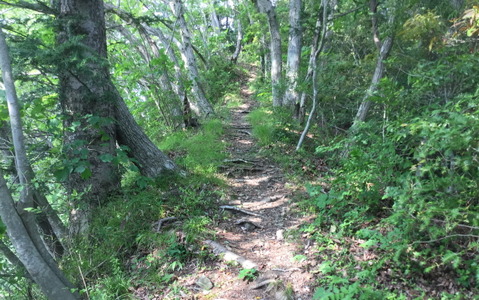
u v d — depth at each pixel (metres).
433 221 3.00
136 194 5.20
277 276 3.35
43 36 5.52
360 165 4.05
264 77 17.38
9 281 3.89
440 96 4.92
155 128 10.07
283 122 8.51
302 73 9.19
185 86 9.62
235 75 19.48
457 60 4.43
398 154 3.99
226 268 3.62
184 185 5.46
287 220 4.59
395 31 5.52
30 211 3.15
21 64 3.98
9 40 4.11
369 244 3.28
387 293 2.73
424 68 4.96
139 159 5.66
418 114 4.72
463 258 2.90
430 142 2.76
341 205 4.18
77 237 4.58
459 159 2.66
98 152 5.04
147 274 3.65
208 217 4.65
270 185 5.94
